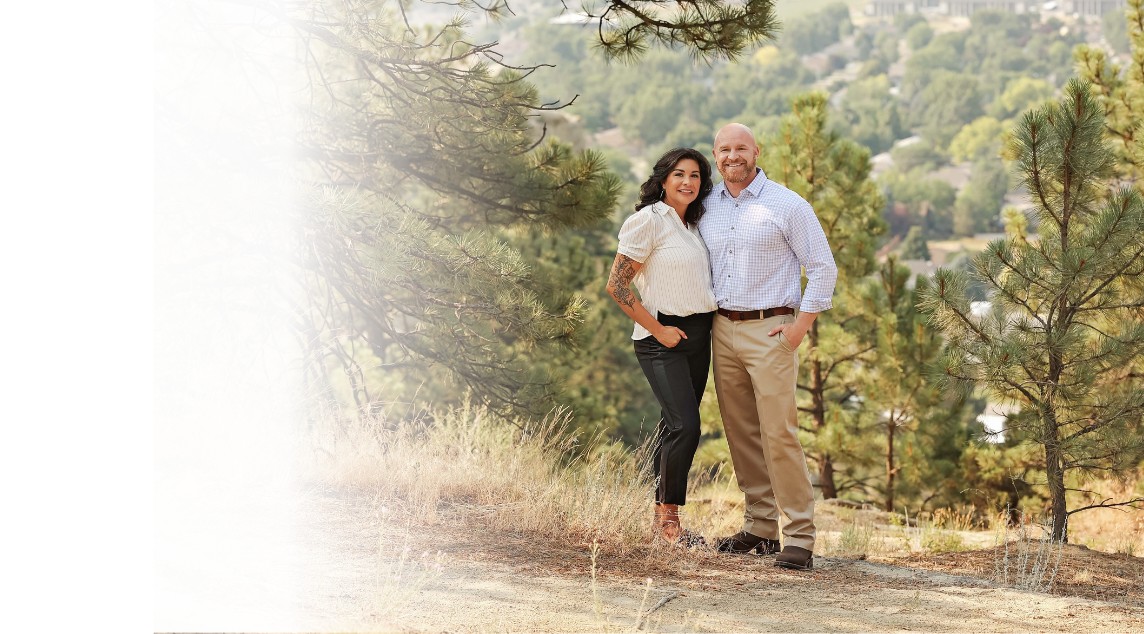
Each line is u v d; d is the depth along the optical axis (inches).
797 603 137.6
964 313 258.5
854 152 461.4
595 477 181.8
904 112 4544.8
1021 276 250.2
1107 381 291.9
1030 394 262.8
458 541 154.4
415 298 243.9
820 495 487.2
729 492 299.3
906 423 466.3
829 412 484.7
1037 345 251.1
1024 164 255.3
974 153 3944.4
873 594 146.6
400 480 187.8
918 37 5890.8
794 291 169.2
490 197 289.9
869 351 482.0
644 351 174.1
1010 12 5634.8
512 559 147.3
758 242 166.9
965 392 269.7
